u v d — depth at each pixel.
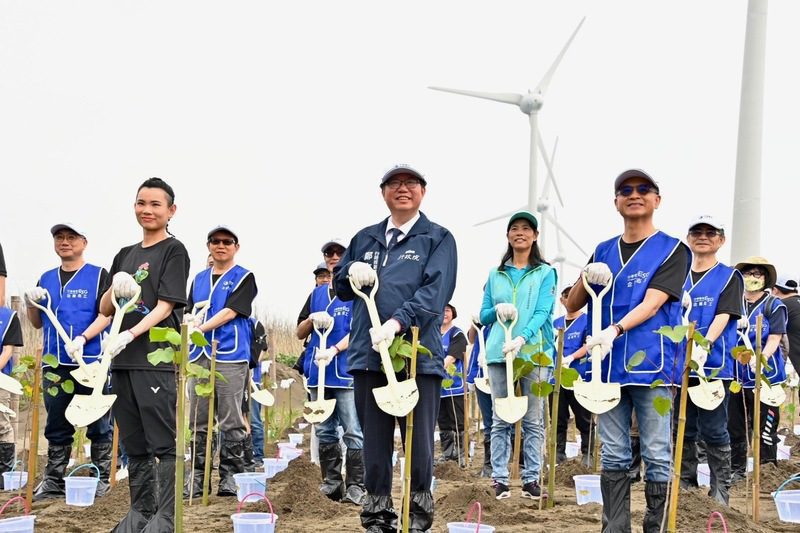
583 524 5.63
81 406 4.27
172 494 4.61
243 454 7.00
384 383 4.50
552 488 6.20
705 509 5.59
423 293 4.30
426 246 4.54
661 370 4.34
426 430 4.39
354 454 6.44
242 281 6.85
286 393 18.78
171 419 4.65
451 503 6.01
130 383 4.64
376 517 4.50
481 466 9.97
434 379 4.43
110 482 7.02
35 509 6.34
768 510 6.40
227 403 6.86
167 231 5.04
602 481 4.58
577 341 9.02
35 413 5.88
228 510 6.24
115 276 4.45
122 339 4.43
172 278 4.70
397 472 8.66
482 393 8.41
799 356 8.45
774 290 8.91
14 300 9.88
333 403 5.96
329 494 6.49
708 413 6.19
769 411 8.11
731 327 6.32
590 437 8.58
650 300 4.35
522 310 6.62
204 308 6.87
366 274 4.16
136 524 4.64
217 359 6.81
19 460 9.50
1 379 5.64
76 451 9.83
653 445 4.43
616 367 4.46
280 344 22.27
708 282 6.35
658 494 4.42
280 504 6.06
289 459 8.71
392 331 4.05
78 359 4.75
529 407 6.70
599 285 4.54
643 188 4.52
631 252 4.58
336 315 6.96
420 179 4.60
